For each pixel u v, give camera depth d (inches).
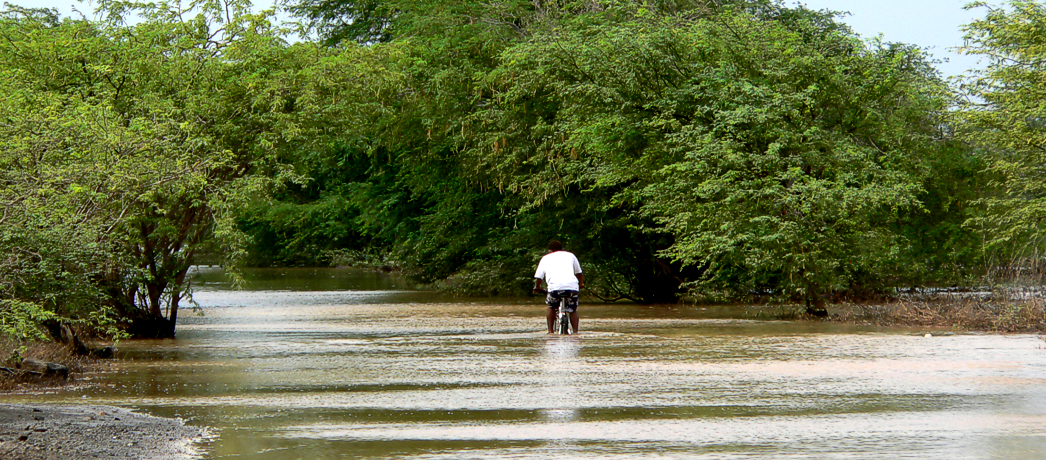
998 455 267.7
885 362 490.0
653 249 1087.6
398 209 1525.6
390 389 404.2
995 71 844.6
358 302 1133.1
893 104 895.7
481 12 1188.5
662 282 1115.3
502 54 1024.9
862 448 277.9
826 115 876.0
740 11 1050.7
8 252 439.5
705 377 435.5
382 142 1300.4
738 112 789.9
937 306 781.9
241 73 714.2
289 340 650.2
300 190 1956.2
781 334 660.1
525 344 603.5
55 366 434.6
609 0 1016.2
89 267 492.1
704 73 857.5
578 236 1151.6
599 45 936.9
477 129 1146.7
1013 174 890.1
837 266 827.4
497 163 1124.5
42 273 448.5
